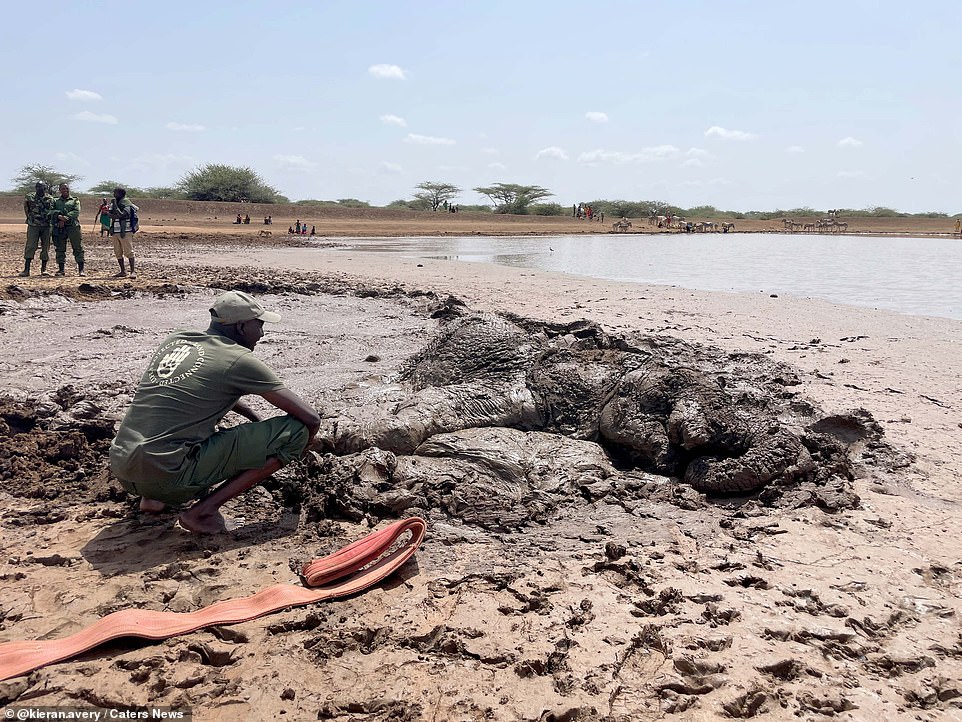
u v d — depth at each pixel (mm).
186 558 4680
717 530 5141
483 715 3311
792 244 51312
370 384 7961
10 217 50156
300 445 5188
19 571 4504
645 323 13328
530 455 5973
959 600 4332
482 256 32875
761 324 13531
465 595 4270
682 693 3486
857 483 5988
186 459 4816
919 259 34969
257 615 3982
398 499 5238
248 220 56062
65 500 5559
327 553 4707
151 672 3543
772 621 4031
